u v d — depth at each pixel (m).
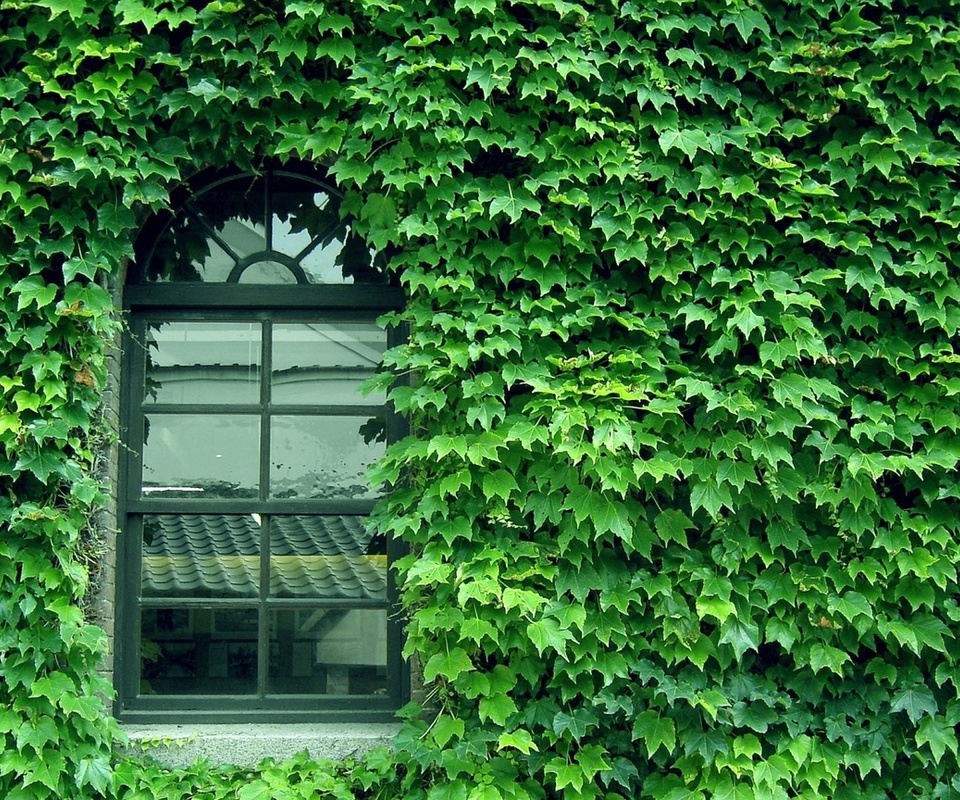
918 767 4.37
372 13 4.43
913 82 4.57
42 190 4.40
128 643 4.55
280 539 4.67
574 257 4.48
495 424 4.36
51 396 4.21
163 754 4.35
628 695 4.32
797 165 4.60
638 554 4.43
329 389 4.74
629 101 4.58
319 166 4.77
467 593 4.05
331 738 4.40
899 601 4.44
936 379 4.47
